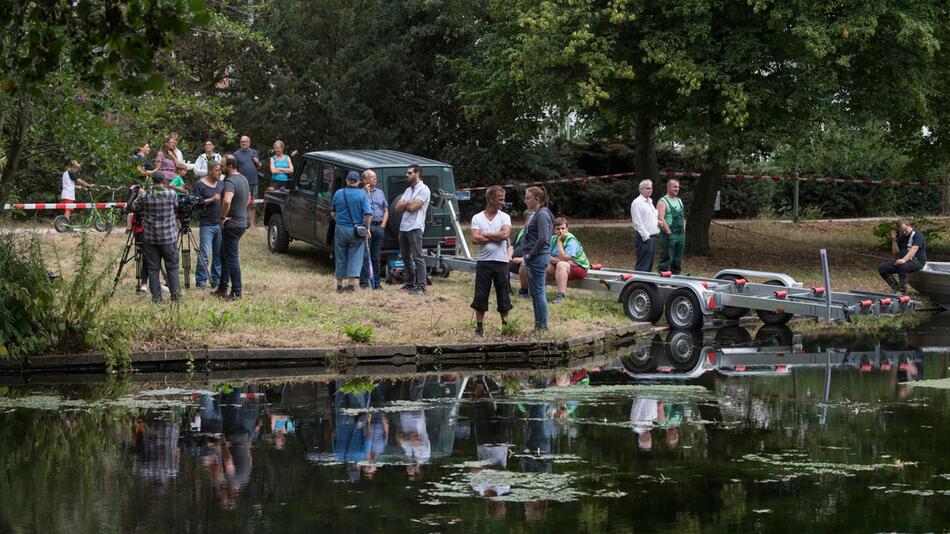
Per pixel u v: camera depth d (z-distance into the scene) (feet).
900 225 73.77
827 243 99.76
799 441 32.55
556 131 96.48
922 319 68.64
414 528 23.70
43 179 88.33
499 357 50.34
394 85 104.94
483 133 108.06
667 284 62.23
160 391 40.98
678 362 49.78
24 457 30.04
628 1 77.15
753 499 26.22
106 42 20.86
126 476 28.07
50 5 21.39
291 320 53.57
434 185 70.90
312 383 43.37
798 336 59.93
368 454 30.71
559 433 33.68
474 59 101.55
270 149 98.63
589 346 53.21
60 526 23.67
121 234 78.18
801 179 111.14
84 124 43.21
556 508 25.38
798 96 77.56
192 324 49.90
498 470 29.04
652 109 84.74
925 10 78.07
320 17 99.40
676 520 24.40
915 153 96.48
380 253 65.77
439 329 52.49
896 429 34.27
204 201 61.41
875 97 80.79
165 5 20.29
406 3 104.01
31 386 42.01
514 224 102.01
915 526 23.98
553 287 71.67
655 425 34.91
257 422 35.06
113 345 45.65
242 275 66.85
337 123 97.76
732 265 85.71
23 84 21.59
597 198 111.04
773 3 77.41
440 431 33.91
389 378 44.93
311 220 72.64
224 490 26.76
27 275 44.83
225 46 95.61
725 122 75.61
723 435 33.40
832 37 76.69
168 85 47.80
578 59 80.07
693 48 78.79
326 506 25.39
